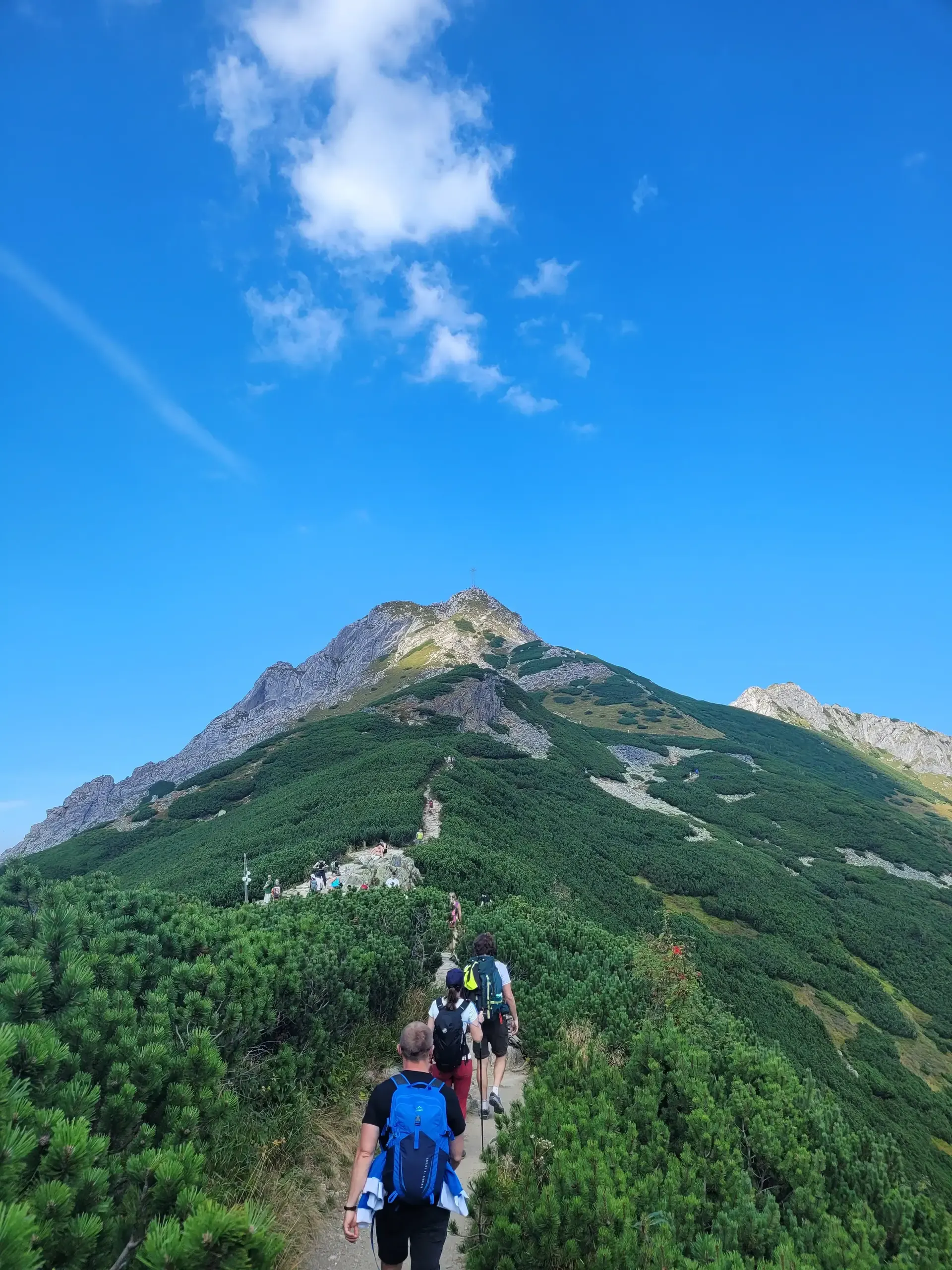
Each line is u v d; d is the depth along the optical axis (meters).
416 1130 4.14
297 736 105.56
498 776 77.25
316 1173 6.22
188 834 75.75
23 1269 2.45
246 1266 2.93
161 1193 3.44
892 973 54.72
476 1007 7.49
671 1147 6.92
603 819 72.94
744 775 106.75
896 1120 34.25
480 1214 5.29
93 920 5.97
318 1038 7.61
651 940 13.53
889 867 81.75
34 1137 3.07
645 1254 4.69
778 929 56.03
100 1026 4.72
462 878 33.81
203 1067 4.86
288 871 39.38
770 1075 8.77
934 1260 6.15
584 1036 9.31
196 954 7.17
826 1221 5.82
